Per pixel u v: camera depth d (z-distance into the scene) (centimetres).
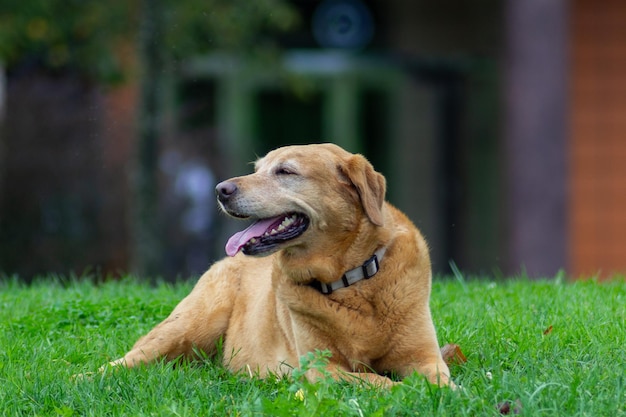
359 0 2006
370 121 1989
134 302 916
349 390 602
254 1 1505
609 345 699
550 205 1650
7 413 606
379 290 652
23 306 936
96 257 1527
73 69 1611
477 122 1948
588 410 554
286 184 666
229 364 746
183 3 1459
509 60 1669
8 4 1463
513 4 1662
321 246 660
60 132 1529
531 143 1648
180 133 1598
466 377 642
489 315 803
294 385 559
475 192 1933
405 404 560
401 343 650
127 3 1527
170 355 754
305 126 1959
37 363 712
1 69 1595
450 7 1972
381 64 1964
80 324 867
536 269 1644
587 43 1777
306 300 655
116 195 1534
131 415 590
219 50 1574
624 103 1781
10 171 1512
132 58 1617
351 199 665
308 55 1972
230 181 671
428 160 1977
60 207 1527
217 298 764
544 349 700
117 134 1551
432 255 1931
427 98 1980
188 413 580
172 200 1558
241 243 663
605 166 1786
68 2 1498
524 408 547
